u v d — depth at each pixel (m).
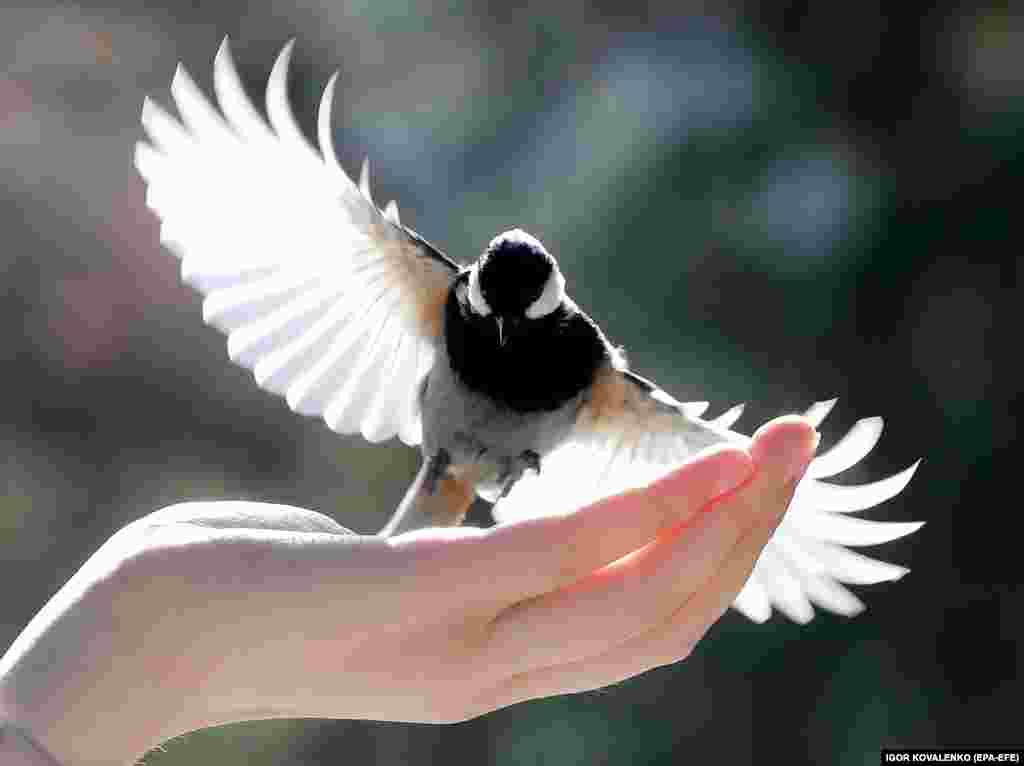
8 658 1.39
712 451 1.39
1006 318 2.14
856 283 2.13
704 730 2.05
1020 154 2.16
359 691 1.40
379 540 1.39
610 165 2.21
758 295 2.12
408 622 1.39
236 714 1.41
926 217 2.16
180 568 1.39
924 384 2.15
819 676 2.07
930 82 2.22
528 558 1.39
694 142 2.18
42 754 1.38
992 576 2.10
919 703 2.07
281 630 1.39
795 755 2.05
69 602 1.39
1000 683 2.08
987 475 2.13
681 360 2.09
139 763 1.40
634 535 1.39
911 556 2.12
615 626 1.40
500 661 1.40
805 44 2.24
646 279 2.12
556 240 2.19
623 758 2.04
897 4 2.21
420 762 2.09
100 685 1.39
